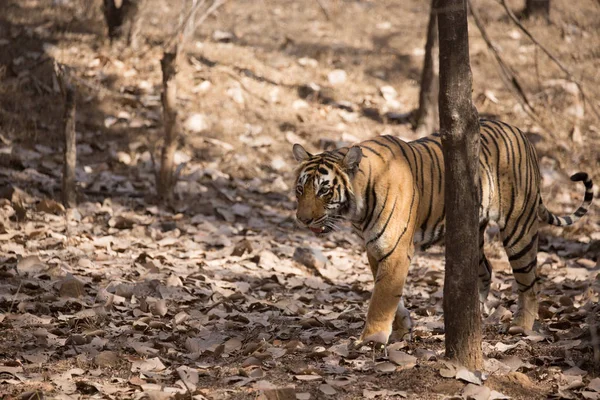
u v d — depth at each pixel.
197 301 9.90
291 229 14.52
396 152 8.12
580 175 9.43
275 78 20.86
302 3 27.25
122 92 18.88
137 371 7.43
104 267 10.90
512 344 8.32
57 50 19.81
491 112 20.06
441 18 6.75
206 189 15.76
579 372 7.44
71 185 13.66
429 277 11.62
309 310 9.85
